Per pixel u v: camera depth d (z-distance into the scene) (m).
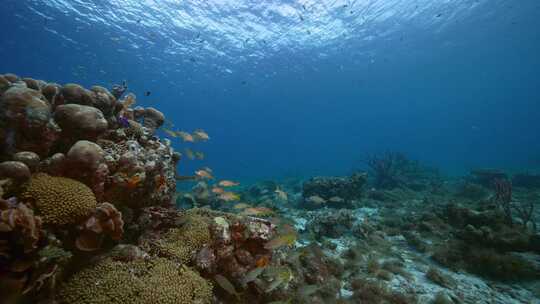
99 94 4.38
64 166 3.34
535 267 5.85
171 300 3.13
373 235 7.90
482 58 39.09
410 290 5.52
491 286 5.66
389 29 25.95
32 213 2.64
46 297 2.84
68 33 20.91
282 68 33.62
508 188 8.74
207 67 31.23
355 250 7.03
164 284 3.29
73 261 3.31
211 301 3.64
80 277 3.15
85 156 3.32
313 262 5.66
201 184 11.29
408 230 8.91
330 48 29.09
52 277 2.84
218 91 44.06
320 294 5.04
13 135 3.12
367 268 6.32
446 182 19.66
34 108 3.16
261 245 4.41
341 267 6.09
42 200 2.93
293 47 27.67
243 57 29.05
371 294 5.11
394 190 15.81
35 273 2.65
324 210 11.58
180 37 23.30
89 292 2.97
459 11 23.70
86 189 3.28
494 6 22.91
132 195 4.12
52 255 2.74
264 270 4.16
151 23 20.81
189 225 4.65
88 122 3.59
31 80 4.18
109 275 3.21
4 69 27.34
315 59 31.70
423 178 20.27
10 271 2.53
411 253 7.36
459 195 14.88
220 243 4.11
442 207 9.59
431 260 6.94
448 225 8.49
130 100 5.38
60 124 3.54
